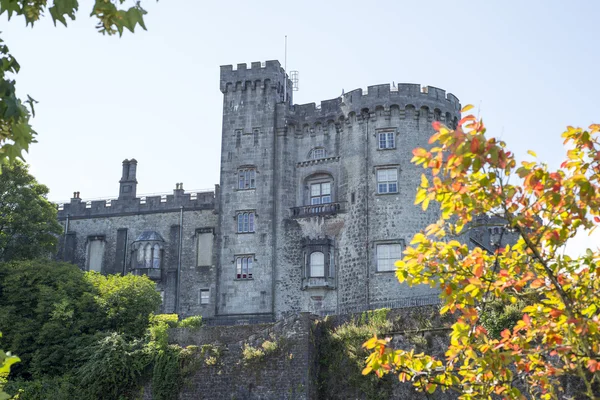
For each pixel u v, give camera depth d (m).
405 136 56.12
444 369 16.56
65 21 9.91
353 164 56.84
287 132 59.34
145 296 50.97
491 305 36.19
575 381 33.69
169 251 63.78
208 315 61.22
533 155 15.08
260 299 56.69
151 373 44.44
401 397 39.25
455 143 14.40
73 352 46.03
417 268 16.31
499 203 15.26
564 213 15.67
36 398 43.12
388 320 41.88
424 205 15.67
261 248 57.62
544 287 16.14
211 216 63.75
